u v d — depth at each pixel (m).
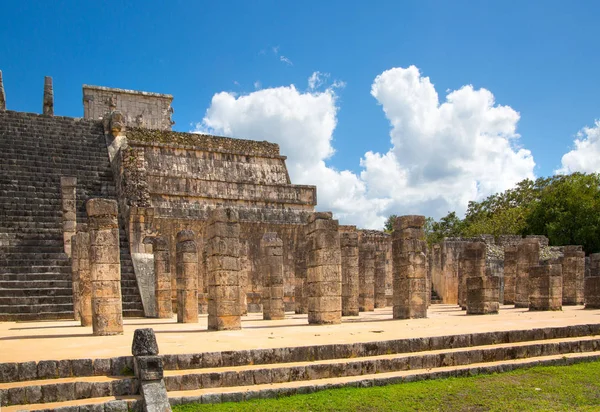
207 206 33.28
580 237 48.12
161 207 31.70
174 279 30.48
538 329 14.80
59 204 26.50
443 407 10.13
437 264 39.03
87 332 15.84
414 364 12.19
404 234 21.61
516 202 64.25
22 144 29.84
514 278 31.69
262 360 11.47
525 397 10.80
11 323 19.28
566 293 31.00
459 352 12.76
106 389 9.63
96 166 30.20
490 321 18.70
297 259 28.14
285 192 36.34
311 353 11.91
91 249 15.29
